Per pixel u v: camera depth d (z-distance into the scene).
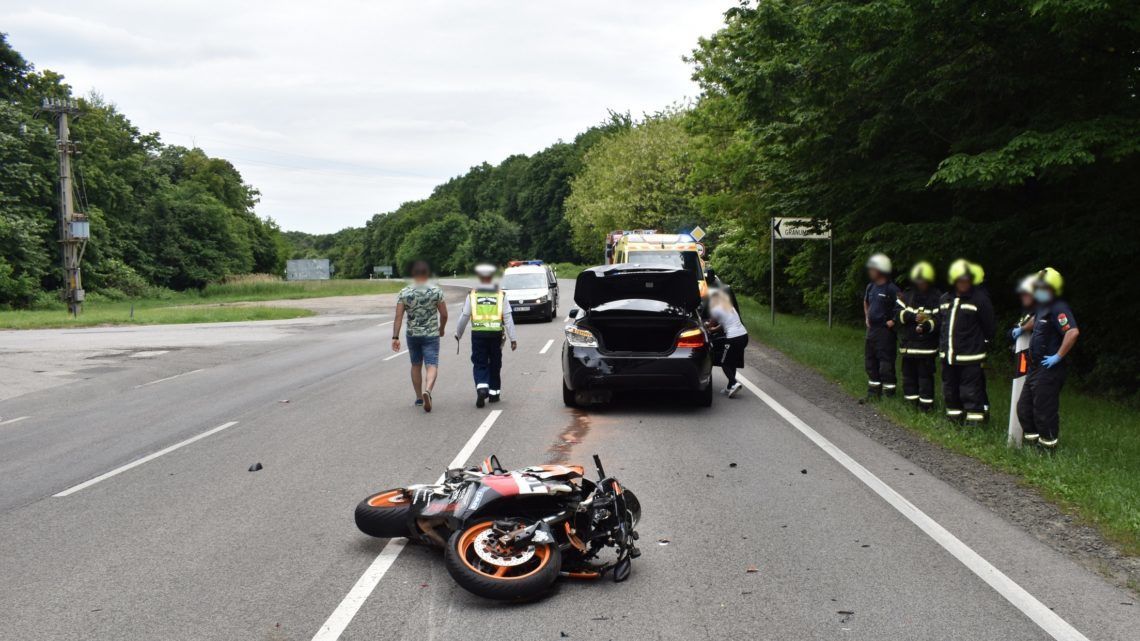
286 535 5.86
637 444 8.76
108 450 9.05
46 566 5.29
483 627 4.27
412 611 4.49
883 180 13.74
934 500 6.56
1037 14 10.26
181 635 4.21
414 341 11.05
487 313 11.39
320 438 9.34
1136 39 10.89
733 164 21.70
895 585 4.79
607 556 5.37
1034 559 5.21
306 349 20.69
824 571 5.03
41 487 7.45
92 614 4.50
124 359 18.70
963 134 12.89
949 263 13.16
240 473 7.76
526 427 9.78
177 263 74.94
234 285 70.88
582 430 9.55
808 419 10.16
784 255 26.59
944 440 8.68
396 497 5.80
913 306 10.41
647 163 57.50
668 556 5.33
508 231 125.31
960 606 4.48
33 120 55.72
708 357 10.75
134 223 74.25
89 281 59.41
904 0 11.43
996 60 12.12
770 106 14.17
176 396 13.10
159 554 5.50
